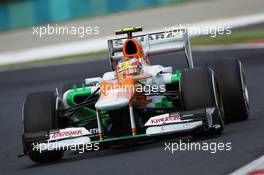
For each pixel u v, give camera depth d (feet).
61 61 363.35
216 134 112.78
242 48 293.84
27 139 107.45
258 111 140.15
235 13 529.86
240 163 86.53
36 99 112.27
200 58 275.39
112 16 611.06
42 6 628.28
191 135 111.86
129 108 105.29
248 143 99.71
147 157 99.19
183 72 110.83
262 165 83.15
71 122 117.19
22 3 635.25
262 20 461.37
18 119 183.01
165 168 89.30
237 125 121.70
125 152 108.58
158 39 127.85
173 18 547.08
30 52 469.16
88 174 92.22
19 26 638.53
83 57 369.30
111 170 92.73
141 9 640.17
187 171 85.92
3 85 288.71
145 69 116.16
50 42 519.19
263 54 260.42
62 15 625.82
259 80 192.44
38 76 304.71
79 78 268.41
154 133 103.04
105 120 115.03
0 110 207.41
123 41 126.72
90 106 121.19
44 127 110.01
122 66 114.83
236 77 123.75
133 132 104.42
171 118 104.17
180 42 127.44
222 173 82.12
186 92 108.37
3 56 472.44
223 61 125.90
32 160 112.37
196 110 104.27
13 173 104.99
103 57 351.87
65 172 96.89
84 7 630.33
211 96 107.86
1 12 643.45
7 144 142.41
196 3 630.74
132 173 88.79
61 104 116.57
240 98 123.54
